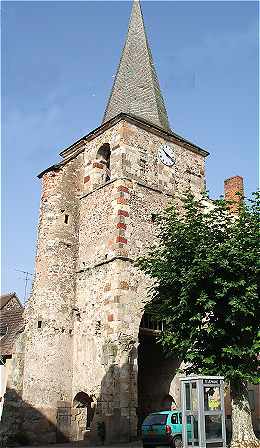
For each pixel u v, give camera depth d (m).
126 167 24.22
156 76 30.31
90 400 22.14
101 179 26.09
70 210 25.69
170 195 25.62
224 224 17.14
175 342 15.96
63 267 24.42
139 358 26.14
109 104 28.66
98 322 22.38
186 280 15.70
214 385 13.73
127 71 28.88
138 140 25.31
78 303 23.97
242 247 15.79
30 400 21.72
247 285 15.22
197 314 15.23
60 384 22.52
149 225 24.05
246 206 16.81
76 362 23.00
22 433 21.23
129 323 21.53
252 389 26.62
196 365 16.27
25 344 22.67
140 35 30.61
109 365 20.73
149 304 17.97
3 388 26.38
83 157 27.22
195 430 13.41
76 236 25.42
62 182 25.89
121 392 20.09
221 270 15.59
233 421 15.04
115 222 23.08
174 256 16.80
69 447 19.00
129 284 22.19
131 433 19.77
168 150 26.55
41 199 25.81
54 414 21.94
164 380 24.42
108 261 22.78
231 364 15.22
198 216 17.31
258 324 15.38
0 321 30.58
